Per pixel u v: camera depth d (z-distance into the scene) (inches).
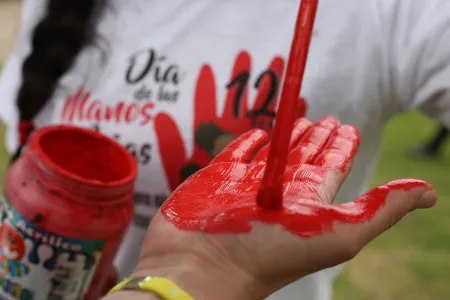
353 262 93.2
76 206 30.4
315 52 37.6
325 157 24.5
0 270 31.6
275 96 37.7
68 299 31.9
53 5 44.1
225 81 39.1
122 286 19.9
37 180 30.7
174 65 40.7
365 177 42.3
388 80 37.9
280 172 19.6
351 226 19.6
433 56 35.4
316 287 39.8
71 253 30.9
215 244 20.1
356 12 37.5
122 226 32.3
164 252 20.9
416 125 161.8
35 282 31.1
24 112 43.0
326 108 37.6
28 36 46.6
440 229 103.6
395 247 97.7
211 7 40.7
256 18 39.4
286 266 19.6
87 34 42.8
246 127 38.0
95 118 41.9
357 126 39.1
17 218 30.8
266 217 19.8
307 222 19.5
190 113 39.3
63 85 42.9
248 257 19.7
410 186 21.3
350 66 37.6
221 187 22.8
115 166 35.2
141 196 40.1
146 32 42.3
